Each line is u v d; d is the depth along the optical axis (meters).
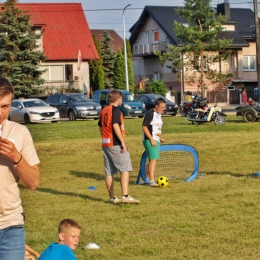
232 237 7.82
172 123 31.50
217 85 59.75
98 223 8.90
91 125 31.17
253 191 11.09
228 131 25.66
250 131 25.34
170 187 12.11
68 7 67.06
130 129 27.55
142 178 12.82
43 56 52.81
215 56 54.25
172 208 9.78
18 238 4.46
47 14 66.25
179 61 53.69
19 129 4.51
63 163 17.33
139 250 7.34
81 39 63.84
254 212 9.28
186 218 8.98
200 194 11.10
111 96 10.41
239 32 66.25
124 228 8.50
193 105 31.16
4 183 4.43
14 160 4.33
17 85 51.59
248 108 30.77
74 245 5.12
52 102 39.81
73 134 25.81
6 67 51.38
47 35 63.53
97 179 14.00
